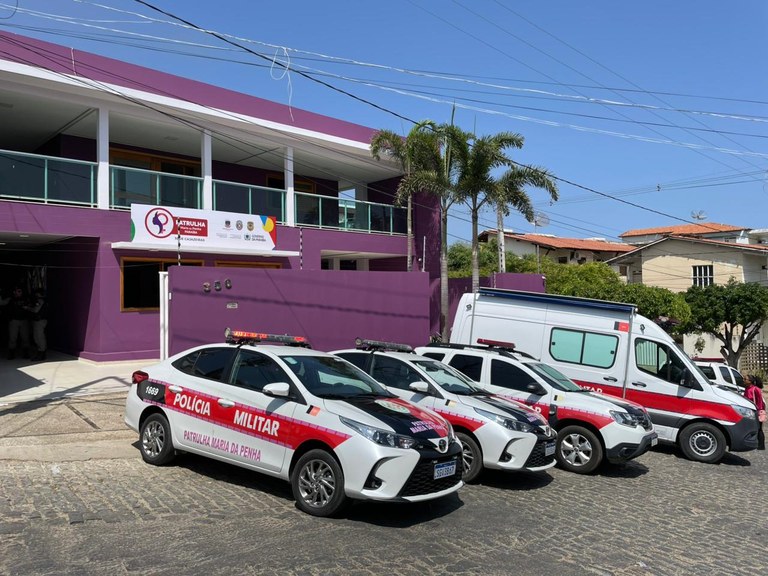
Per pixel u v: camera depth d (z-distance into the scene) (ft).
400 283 56.70
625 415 27.53
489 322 38.09
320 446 18.66
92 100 49.75
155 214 51.13
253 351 21.72
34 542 15.42
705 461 32.50
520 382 29.66
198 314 43.91
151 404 23.45
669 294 89.20
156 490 20.39
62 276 54.85
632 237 183.52
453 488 19.06
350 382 21.70
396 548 16.20
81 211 47.98
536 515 20.24
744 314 89.92
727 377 54.29
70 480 21.15
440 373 27.09
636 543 17.97
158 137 59.41
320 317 50.96
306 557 15.21
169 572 13.97
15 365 47.19
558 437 28.32
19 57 45.11
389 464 17.49
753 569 16.40
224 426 20.90
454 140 61.11
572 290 98.68
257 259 59.93
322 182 80.84
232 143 61.36
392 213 73.67
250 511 18.63
